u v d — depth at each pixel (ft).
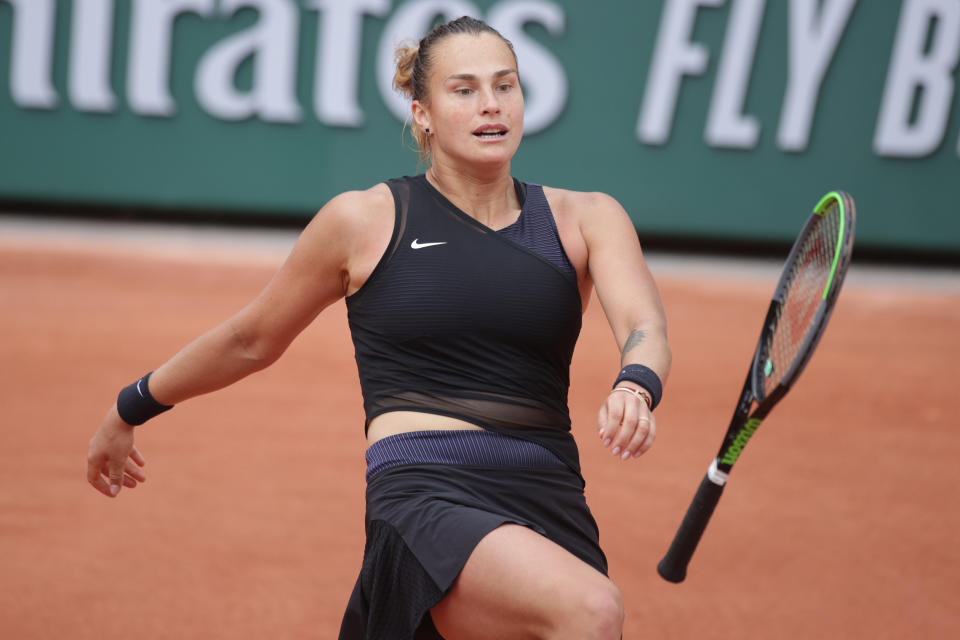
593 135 161.48
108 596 55.42
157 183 165.68
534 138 161.68
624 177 162.20
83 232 161.99
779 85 158.61
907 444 85.71
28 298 124.57
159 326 114.93
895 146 158.30
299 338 112.06
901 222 160.15
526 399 31.71
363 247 32.30
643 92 159.84
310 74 161.99
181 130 164.35
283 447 80.12
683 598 56.75
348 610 32.19
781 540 65.51
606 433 27.43
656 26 158.20
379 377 32.24
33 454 76.89
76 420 84.79
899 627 54.54
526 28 159.33
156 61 162.09
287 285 33.24
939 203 159.33
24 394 91.09
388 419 31.86
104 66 162.20
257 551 61.57
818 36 156.46
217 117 163.84
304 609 54.44
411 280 31.71
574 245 32.81
